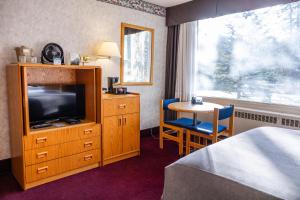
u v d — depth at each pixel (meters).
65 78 2.97
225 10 3.32
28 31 2.66
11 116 2.52
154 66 4.13
